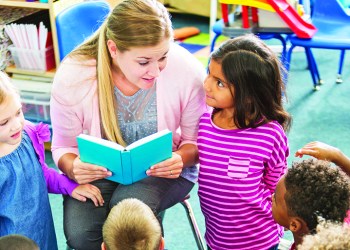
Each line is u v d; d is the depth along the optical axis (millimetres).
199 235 1464
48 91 2117
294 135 2385
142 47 1094
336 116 2568
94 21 1771
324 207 987
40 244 1247
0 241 928
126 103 1289
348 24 2674
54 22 1984
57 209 1916
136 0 1133
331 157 1277
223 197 1310
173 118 1333
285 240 1558
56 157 1354
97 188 1311
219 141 1287
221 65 1197
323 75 3029
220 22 2615
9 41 2117
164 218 1873
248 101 1207
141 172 1183
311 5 2969
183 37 3619
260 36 2395
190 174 1385
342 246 737
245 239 1352
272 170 1319
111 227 947
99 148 1153
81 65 1271
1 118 1041
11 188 1146
